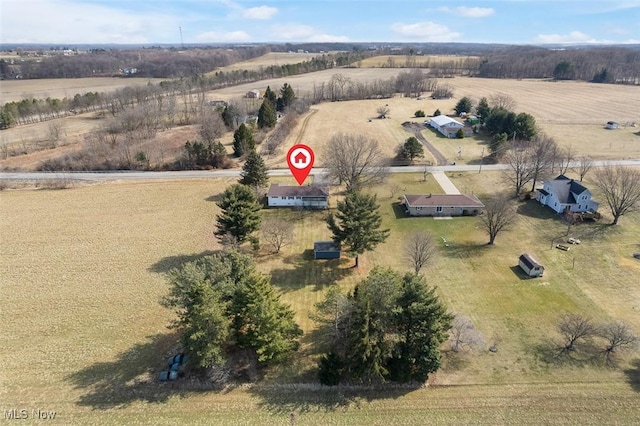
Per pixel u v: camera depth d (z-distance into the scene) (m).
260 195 72.38
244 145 96.25
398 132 115.56
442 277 50.12
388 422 31.73
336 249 54.34
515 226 62.06
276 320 36.19
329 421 31.91
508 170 78.00
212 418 32.28
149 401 33.81
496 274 50.47
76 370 37.19
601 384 34.78
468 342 38.75
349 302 35.66
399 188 77.00
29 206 72.19
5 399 33.97
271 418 32.22
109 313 44.88
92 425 31.64
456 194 71.44
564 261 52.72
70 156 92.00
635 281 48.34
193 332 34.34
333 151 76.50
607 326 38.62
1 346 40.09
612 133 107.69
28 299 47.22
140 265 53.91
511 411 32.47
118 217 67.81
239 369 36.94
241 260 40.47
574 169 82.00
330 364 34.81
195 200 74.25
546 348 38.81
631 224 61.56
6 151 98.31
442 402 33.41
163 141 105.44
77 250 57.72
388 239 59.44
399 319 34.72
